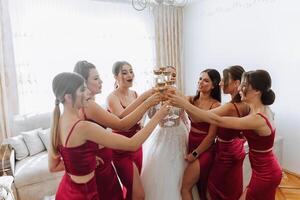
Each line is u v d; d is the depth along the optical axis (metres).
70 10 3.77
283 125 3.19
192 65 4.68
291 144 3.13
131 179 1.54
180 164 1.54
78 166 1.15
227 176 1.61
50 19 3.63
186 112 1.57
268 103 1.48
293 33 2.94
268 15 3.20
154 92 1.47
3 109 3.35
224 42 3.92
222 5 3.87
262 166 1.52
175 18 4.63
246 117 1.42
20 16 3.42
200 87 1.66
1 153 2.73
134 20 4.31
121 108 1.69
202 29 4.33
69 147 1.13
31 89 3.59
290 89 3.05
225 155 1.58
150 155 1.54
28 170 2.66
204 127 1.58
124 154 1.54
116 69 1.75
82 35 3.91
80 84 1.14
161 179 1.49
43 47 3.62
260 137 1.47
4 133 3.36
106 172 1.46
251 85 1.44
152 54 4.54
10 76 3.47
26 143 3.03
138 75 4.46
